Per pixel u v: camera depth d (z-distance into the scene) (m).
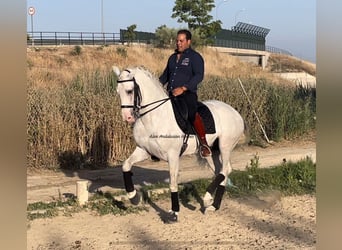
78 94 12.18
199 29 53.47
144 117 6.66
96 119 11.67
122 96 6.32
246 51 61.25
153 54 41.97
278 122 15.28
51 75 25.48
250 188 8.77
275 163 11.66
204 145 7.16
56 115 11.38
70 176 10.51
